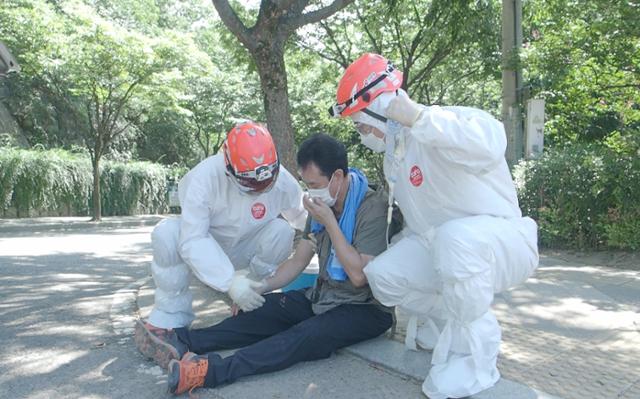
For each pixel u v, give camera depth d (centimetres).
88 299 507
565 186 700
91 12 1568
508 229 259
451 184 264
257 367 288
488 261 250
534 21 996
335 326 303
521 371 288
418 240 292
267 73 583
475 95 1967
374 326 319
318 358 310
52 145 2212
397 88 287
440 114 245
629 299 438
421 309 299
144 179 2175
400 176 282
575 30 822
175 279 331
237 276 314
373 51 1516
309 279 399
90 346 365
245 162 298
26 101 2177
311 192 305
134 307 469
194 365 275
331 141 301
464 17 1121
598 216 680
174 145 2841
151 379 306
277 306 329
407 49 1435
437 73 1586
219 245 339
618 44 782
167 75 1659
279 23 575
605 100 961
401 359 304
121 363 332
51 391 294
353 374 295
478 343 256
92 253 918
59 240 1170
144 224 1844
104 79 1617
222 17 566
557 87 916
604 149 707
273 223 351
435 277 285
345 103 287
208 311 428
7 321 431
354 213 310
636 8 713
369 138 296
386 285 288
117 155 2447
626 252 656
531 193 739
